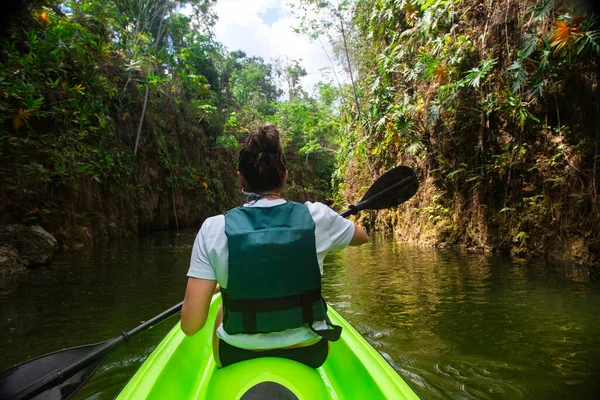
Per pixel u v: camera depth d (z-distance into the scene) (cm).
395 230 970
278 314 116
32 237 603
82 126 820
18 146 653
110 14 1109
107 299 388
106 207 969
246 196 133
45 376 141
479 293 381
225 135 1761
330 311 233
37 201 703
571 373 218
